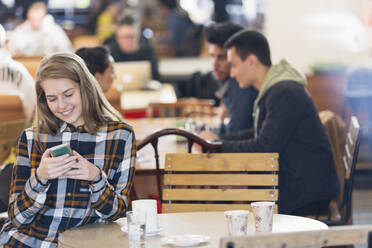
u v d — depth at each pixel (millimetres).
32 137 2488
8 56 4285
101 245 2145
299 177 3438
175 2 11336
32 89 4234
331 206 3766
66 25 10680
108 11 10484
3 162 3619
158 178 3363
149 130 4723
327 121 3863
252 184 2916
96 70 3725
